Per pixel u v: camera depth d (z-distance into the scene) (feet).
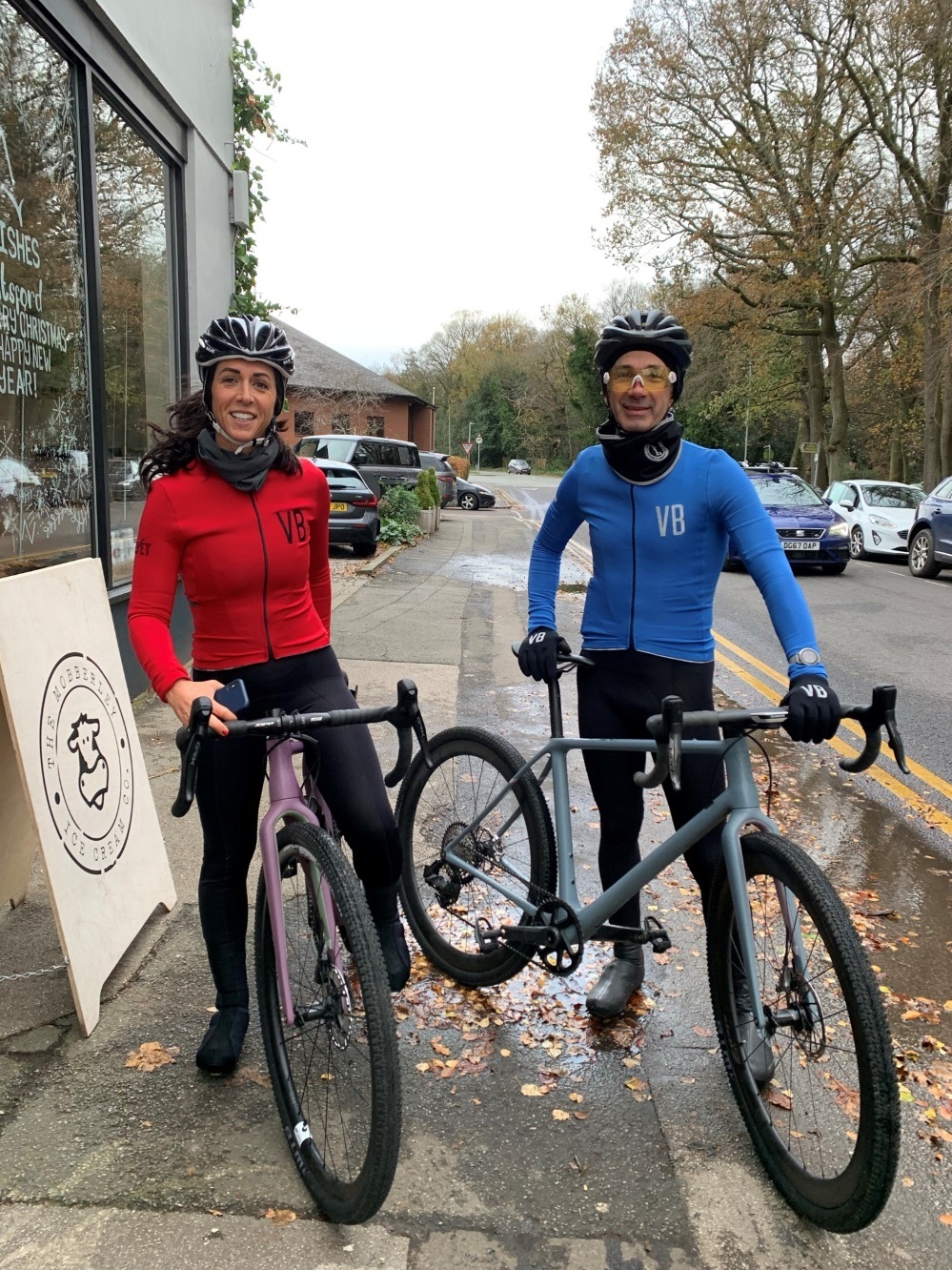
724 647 28.60
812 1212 6.57
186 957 9.80
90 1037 8.48
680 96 74.59
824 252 75.87
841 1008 6.49
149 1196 6.70
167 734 16.62
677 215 78.33
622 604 8.57
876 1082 5.96
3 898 9.88
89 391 17.24
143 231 20.36
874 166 71.67
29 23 14.62
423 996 9.53
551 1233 6.57
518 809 9.32
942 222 65.72
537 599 9.30
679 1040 8.92
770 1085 7.47
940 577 48.65
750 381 107.24
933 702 22.40
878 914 11.68
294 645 7.76
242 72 26.63
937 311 68.90
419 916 10.18
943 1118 7.93
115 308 18.75
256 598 7.56
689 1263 6.37
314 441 67.15
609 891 8.16
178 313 22.39
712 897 7.72
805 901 6.61
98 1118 7.48
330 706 7.73
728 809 7.29
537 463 230.27
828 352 85.87
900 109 68.23
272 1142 7.29
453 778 10.32
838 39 67.26
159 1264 6.14
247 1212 6.61
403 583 38.68
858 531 57.82
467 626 28.96
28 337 15.25
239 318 7.26
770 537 7.86
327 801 7.72
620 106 76.38
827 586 43.88
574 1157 7.32
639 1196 6.95
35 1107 7.58
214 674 7.72
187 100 21.47
